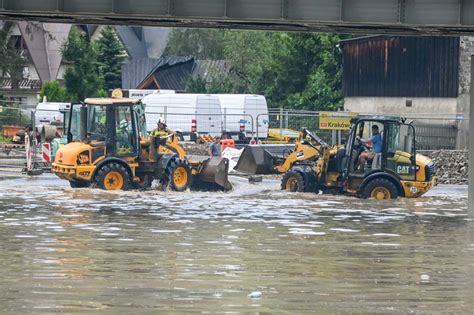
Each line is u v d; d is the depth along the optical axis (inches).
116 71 7647.6
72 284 1437.0
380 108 5423.2
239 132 4886.8
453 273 1588.3
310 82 5959.6
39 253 1733.5
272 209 2551.7
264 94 6333.7
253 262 1667.1
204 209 2529.5
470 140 2650.1
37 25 6811.0
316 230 2135.8
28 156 3565.5
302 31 2876.5
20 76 6796.3
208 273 1549.0
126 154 2957.7
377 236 2058.3
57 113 5147.6
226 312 1266.0
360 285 1467.8
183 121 4909.0
